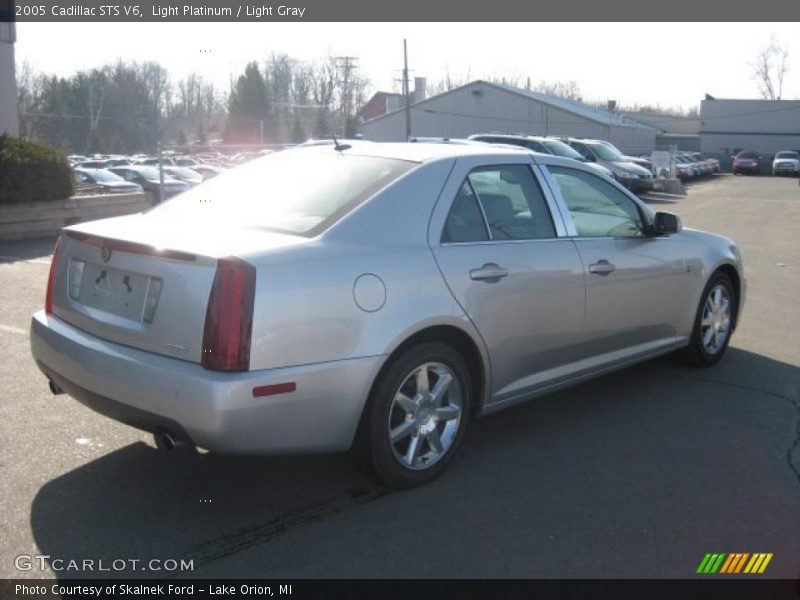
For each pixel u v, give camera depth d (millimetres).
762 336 7434
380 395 3883
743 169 56031
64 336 3992
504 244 4504
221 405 3369
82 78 73812
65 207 14273
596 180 5328
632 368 6340
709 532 3732
